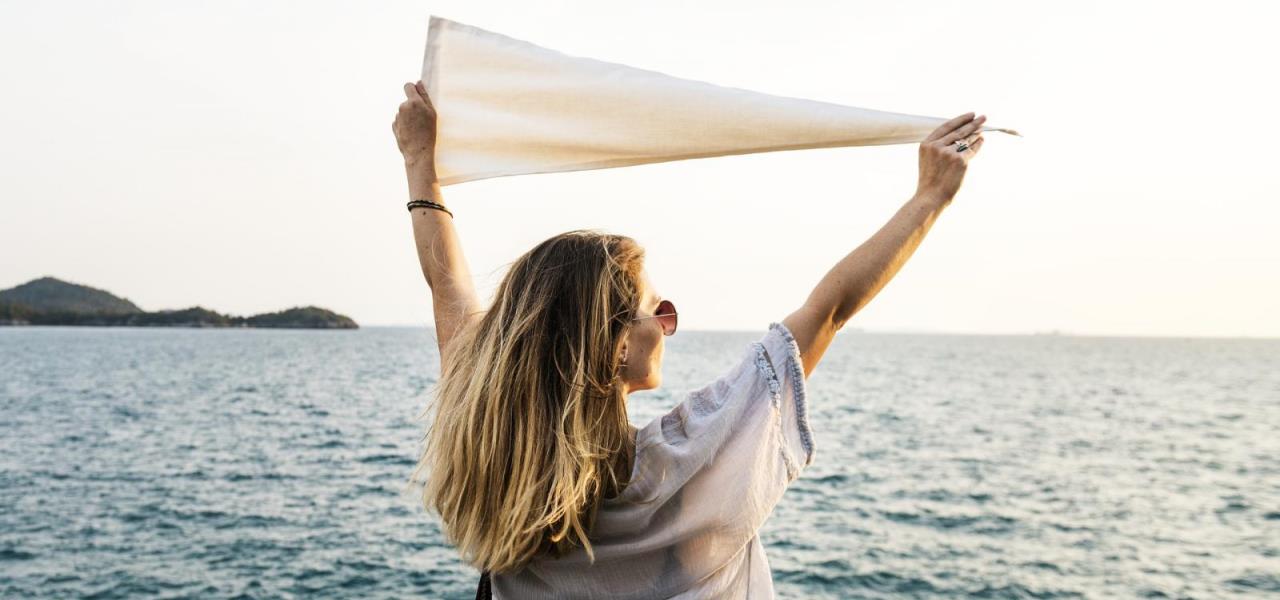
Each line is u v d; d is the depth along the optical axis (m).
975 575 12.93
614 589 1.31
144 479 20.56
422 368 76.25
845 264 1.39
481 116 1.70
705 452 1.27
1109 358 126.12
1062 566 13.57
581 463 1.25
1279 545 15.18
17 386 50.66
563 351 1.30
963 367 88.44
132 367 72.25
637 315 1.35
